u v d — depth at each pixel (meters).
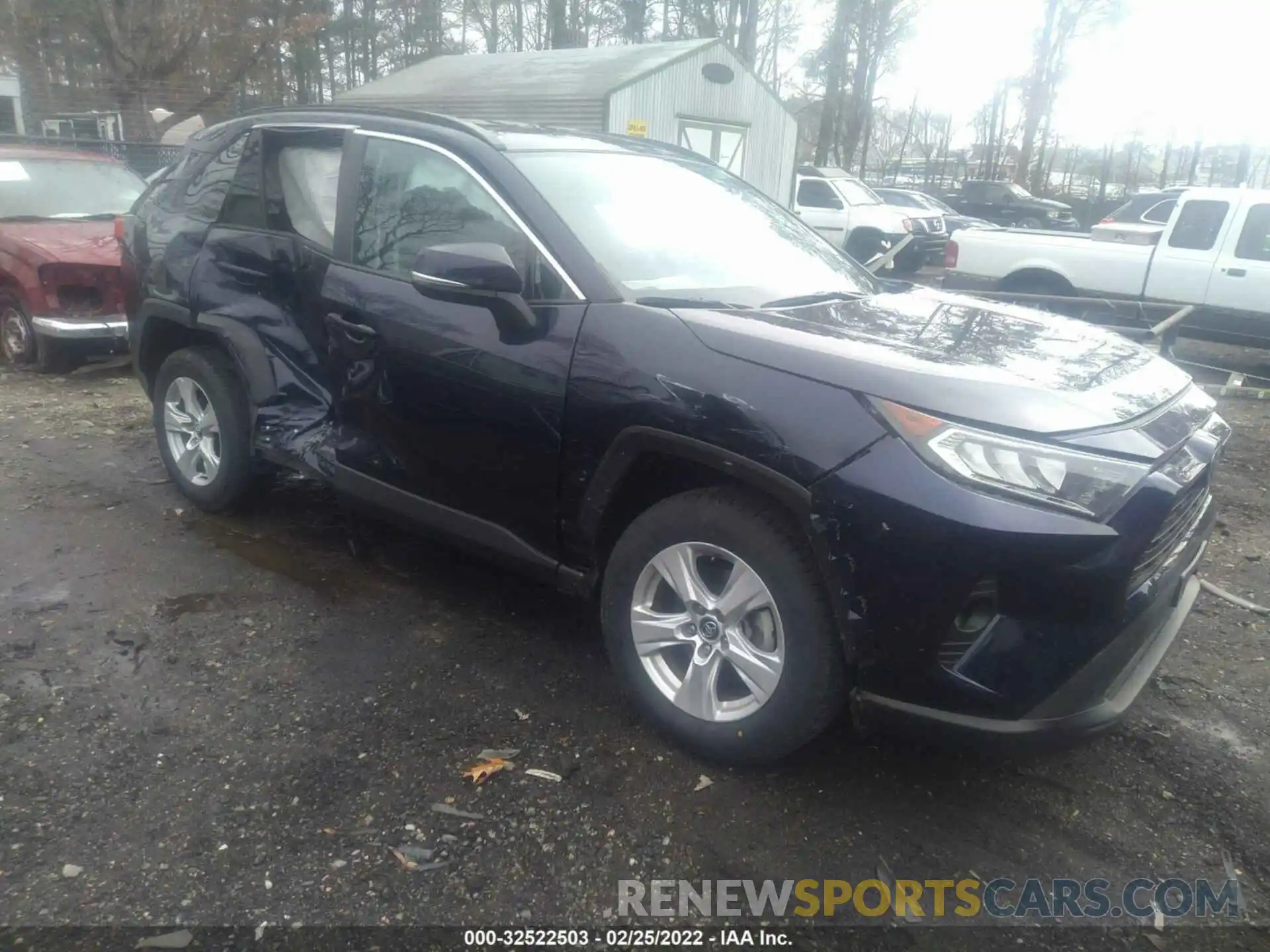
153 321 4.69
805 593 2.63
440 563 4.34
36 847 2.53
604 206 3.48
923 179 40.31
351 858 2.54
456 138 3.60
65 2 21.16
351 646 3.59
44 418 6.31
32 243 7.27
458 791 2.81
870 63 33.28
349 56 31.91
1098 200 34.16
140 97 21.64
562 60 18.06
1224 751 3.20
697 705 2.93
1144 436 2.62
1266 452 6.84
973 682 2.50
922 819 2.80
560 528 3.20
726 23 31.88
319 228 4.00
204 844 2.56
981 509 2.38
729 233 3.82
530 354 3.12
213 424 4.58
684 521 2.86
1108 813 2.88
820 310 3.28
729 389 2.71
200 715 3.13
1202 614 4.20
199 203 4.55
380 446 3.69
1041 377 2.74
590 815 2.74
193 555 4.30
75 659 3.43
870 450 2.50
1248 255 9.15
